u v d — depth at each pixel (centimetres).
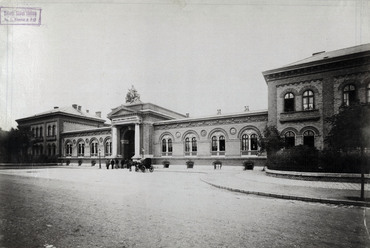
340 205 1020
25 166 3850
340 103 2405
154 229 710
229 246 582
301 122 2605
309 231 690
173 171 3120
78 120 5628
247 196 1233
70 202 1098
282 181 1755
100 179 2125
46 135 5403
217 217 833
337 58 2398
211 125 3647
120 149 4484
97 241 624
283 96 2727
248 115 3338
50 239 642
